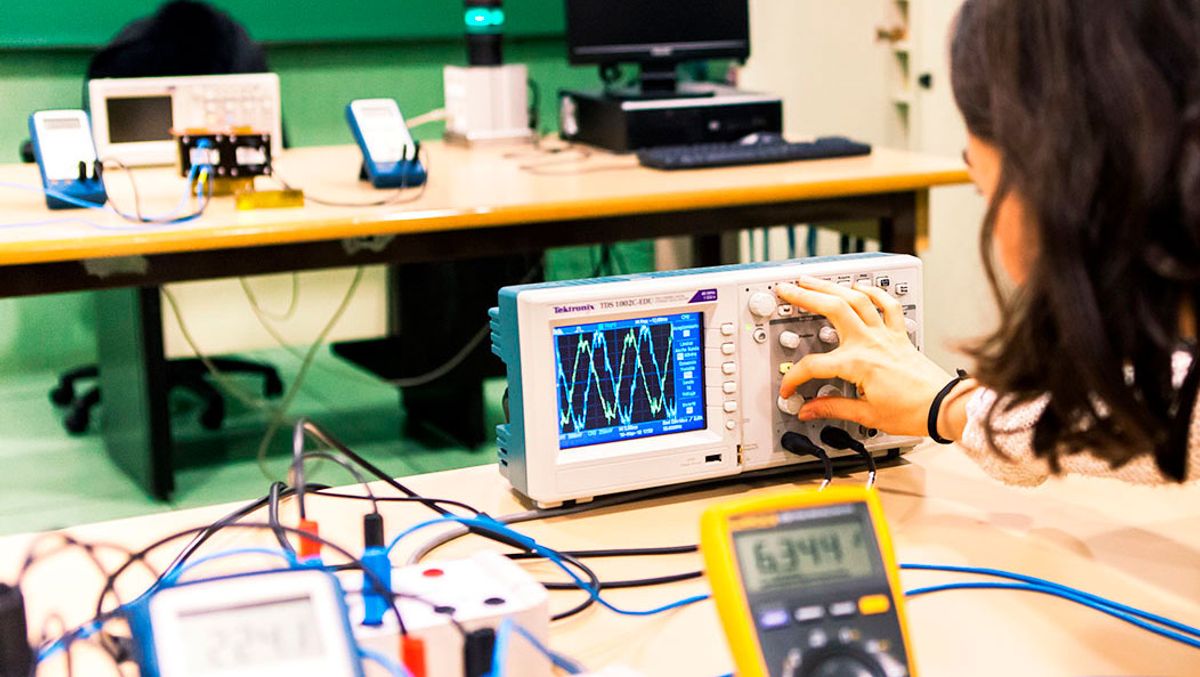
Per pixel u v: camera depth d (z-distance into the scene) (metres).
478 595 0.93
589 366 1.22
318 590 0.76
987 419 1.00
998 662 0.95
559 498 1.22
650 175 2.75
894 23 4.39
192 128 2.81
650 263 4.80
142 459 3.31
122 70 3.26
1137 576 1.09
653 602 1.07
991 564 1.12
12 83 4.16
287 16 4.39
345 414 4.04
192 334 4.16
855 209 2.77
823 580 0.82
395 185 2.61
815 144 2.98
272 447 3.72
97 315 3.50
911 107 4.39
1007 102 0.79
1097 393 0.81
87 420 3.85
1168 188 0.74
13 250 2.05
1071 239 0.76
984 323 0.97
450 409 3.72
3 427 3.87
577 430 1.23
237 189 2.53
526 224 2.51
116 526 1.23
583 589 1.09
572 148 3.17
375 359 4.11
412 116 4.72
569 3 3.12
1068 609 1.03
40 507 3.22
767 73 4.78
